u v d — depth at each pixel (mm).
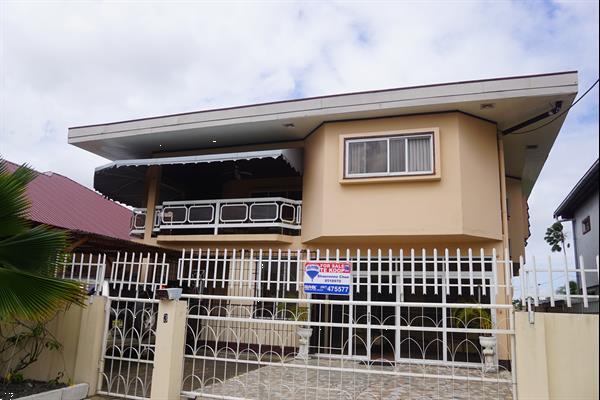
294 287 12250
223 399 6348
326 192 11914
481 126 11680
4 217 6184
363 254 12359
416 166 11266
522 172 15938
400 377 8789
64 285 5977
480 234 11078
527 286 5355
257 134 13383
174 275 13805
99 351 7172
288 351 11258
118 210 22359
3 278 5680
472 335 11336
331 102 11711
